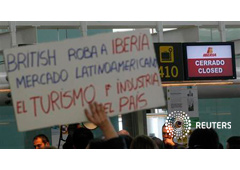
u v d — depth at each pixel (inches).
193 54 525.3
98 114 223.6
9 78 234.8
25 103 234.4
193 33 587.5
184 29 593.9
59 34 684.7
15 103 234.1
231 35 755.4
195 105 598.9
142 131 672.4
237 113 860.6
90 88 237.9
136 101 240.4
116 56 240.4
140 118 671.8
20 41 537.3
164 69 518.0
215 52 530.6
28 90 234.7
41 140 441.1
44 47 236.5
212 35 756.6
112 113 239.1
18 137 713.6
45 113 235.0
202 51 527.2
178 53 521.3
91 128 542.6
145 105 240.8
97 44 239.6
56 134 636.1
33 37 529.3
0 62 579.8
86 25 543.8
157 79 242.4
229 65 533.6
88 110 236.8
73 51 238.1
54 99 235.6
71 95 236.5
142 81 241.4
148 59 242.4
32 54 235.8
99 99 238.2
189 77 522.9
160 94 241.9
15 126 717.3
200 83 548.1
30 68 235.5
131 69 241.0
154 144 270.8
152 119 856.3
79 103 236.8
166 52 518.6
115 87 239.5
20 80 234.8
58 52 237.0
